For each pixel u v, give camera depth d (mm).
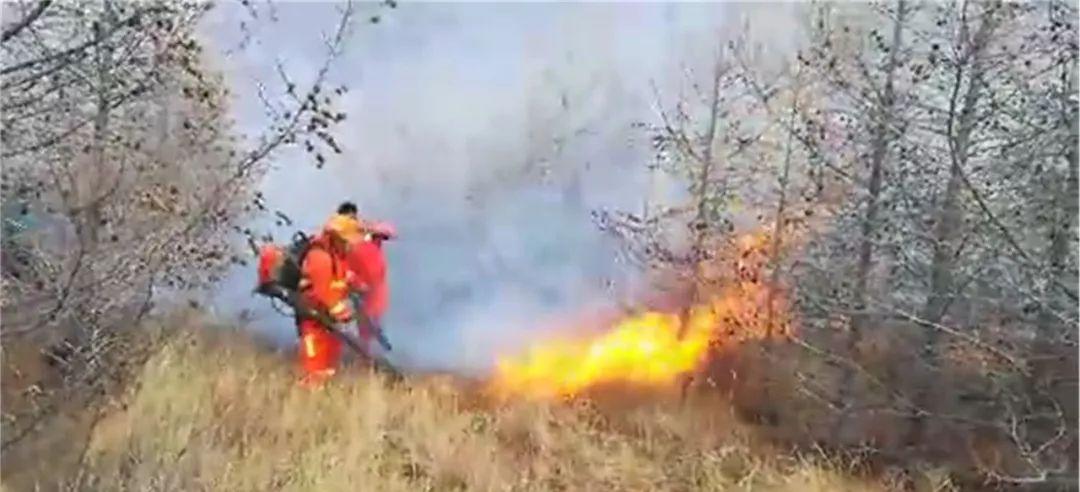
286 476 6012
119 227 4941
